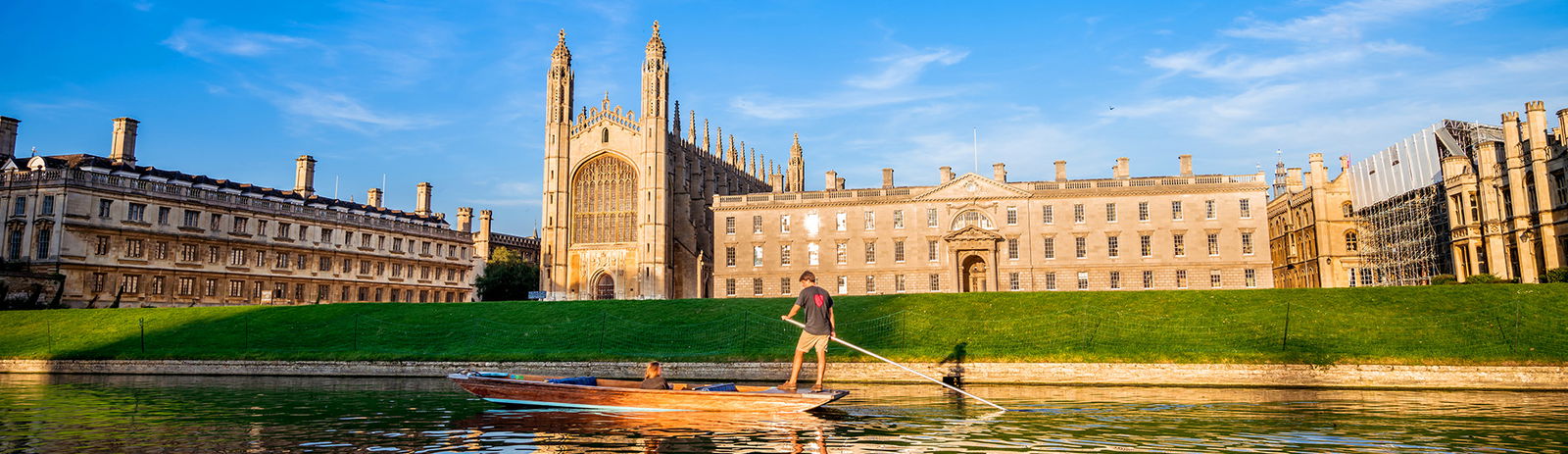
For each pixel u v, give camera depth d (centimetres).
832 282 9538
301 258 10412
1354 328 4197
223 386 3656
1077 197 9069
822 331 2397
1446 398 2969
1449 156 7638
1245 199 8700
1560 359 3394
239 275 9612
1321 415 2444
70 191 8025
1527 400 2880
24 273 7450
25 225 8069
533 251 16500
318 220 10644
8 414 2566
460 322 5644
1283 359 3594
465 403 2803
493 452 1814
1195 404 2748
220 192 9550
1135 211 8919
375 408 2666
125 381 4000
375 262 11462
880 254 9462
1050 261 9019
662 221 10675
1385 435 2031
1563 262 6147
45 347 5184
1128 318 4709
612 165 11125
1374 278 8875
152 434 2103
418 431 2108
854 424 2222
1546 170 6309
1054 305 5162
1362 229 9131
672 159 11481
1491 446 1873
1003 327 4703
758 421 2266
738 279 9788
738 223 9900
